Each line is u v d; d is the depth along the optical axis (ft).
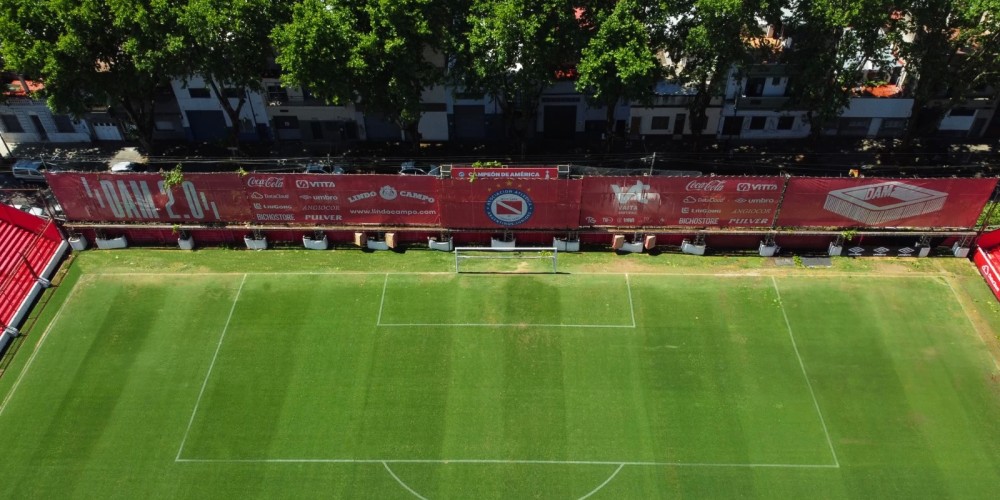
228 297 118.11
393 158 172.96
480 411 101.04
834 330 111.55
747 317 113.91
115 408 101.76
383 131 180.96
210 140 182.39
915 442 96.17
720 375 105.40
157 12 139.13
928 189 117.29
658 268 123.24
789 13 168.25
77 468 94.68
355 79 143.54
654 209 122.52
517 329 112.47
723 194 119.96
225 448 96.78
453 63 165.58
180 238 127.13
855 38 142.92
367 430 98.89
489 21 139.03
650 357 108.06
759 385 103.96
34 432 98.99
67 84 146.92
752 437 97.40
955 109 171.73
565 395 102.99
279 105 173.88
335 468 94.58
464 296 118.11
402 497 91.56
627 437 97.76
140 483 93.04
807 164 167.73
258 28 145.89
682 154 173.68
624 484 92.58
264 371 106.52
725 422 99.35
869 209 120.57
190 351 109.60
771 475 92.99
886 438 96.73
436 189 120.88
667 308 115.44
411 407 101.65
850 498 90.38
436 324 113.39
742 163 168.76
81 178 120.78
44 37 141.90
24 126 178.29
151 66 141.69
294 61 138.00
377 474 93.86
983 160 166.91
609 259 125.29
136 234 128.88
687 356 108.17
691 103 166.40
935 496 90.22
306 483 92.99
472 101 174.70
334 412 101.14
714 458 95.14
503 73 148.15
